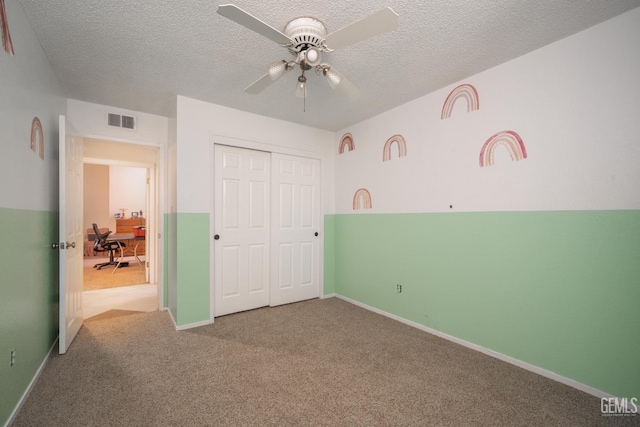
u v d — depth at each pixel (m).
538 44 1.98
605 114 1.75
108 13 1.65
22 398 1.64
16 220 1.59
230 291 3.20
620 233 1.70
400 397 1.75
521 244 2.11
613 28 1.72
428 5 1.59
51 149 2.22
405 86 2.61
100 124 2.98
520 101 2.12
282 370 2.04
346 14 1.66
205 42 1.94
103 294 4.01
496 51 2.05
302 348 2.38
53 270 2.28
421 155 2.82
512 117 2.16
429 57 2.13
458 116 2.50
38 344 1.92
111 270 5.71
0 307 1.41
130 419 1.54
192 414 1.59
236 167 3.24
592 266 1.79
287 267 3.61
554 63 1.95
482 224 2.34
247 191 3.32
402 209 3.01
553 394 1.78
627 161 1.68
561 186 1.92
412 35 1.86
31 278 1.80
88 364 2.09
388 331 2.75
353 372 2.02
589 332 1.80
